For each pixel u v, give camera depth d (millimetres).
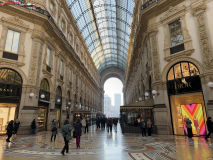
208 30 9367
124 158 4551
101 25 34594
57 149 6000
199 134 9492
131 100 33594
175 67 10969
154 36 12438
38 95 12602
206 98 8953
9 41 11883
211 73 8852
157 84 11523
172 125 10508
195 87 9656
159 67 11703
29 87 11883
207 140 7629
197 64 9641
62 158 4613
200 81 9508
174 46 11055
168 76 11266
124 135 10719
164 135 10039
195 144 6609
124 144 7027
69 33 21484
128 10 26016
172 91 10766
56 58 16625
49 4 15117
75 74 23984
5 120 11023
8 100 11156
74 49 23625
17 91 11602
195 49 9906
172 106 10922
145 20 13680
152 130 11266
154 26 12492
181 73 10562
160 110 10812
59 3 17688
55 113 15266
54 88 15820
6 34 11711
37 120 12055
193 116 9938
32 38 12836
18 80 11820
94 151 5586
